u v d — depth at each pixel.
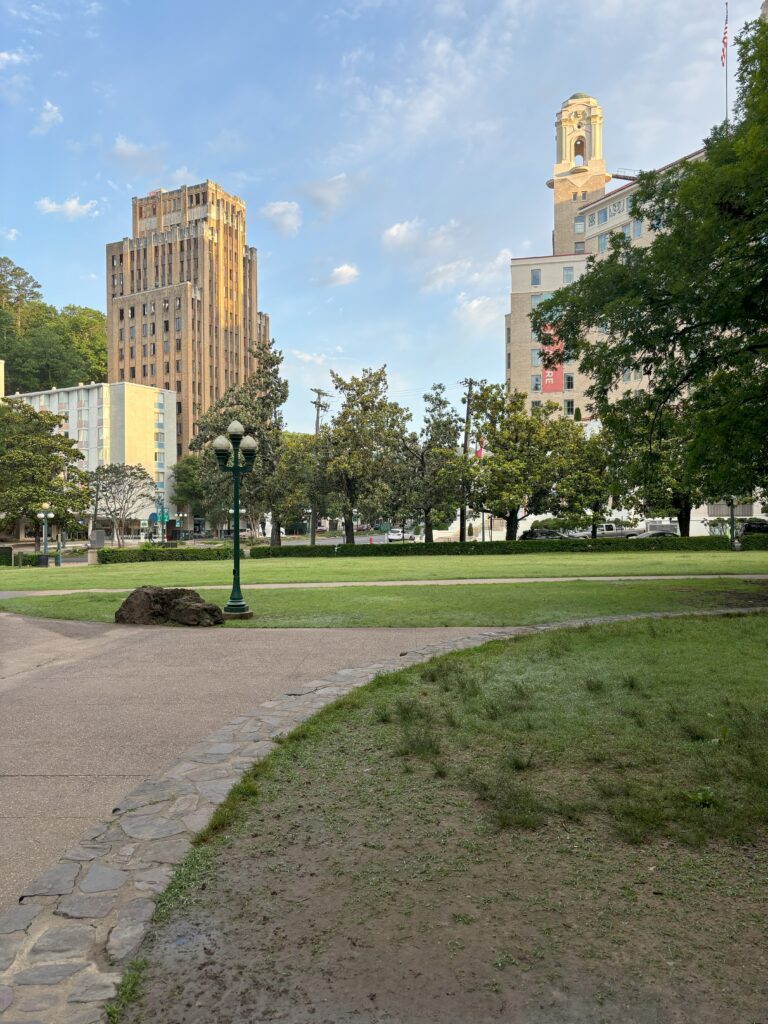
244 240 108.00
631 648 8.41
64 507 48.94
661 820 3.59
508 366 79.25
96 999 2.32
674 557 32.16
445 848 3.39
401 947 2.57
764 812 3.62
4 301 97.00
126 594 18.64
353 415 43.59
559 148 89.00
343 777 4.45
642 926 2.66
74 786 4.59
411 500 43.50
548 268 68.88
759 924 2.66
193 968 2.49
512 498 40.28
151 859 3.35
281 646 10.11
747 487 16.69
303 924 2.75
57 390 84.94
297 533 103.88
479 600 15.11
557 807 3.81
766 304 12.41
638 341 14.05
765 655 7.72
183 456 92.00
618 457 15.77
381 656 9.13
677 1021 2.14
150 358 97.31
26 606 16.38
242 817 3.84
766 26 12.21
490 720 5.55
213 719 6.23
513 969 2.42
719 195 11.67
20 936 2.71
